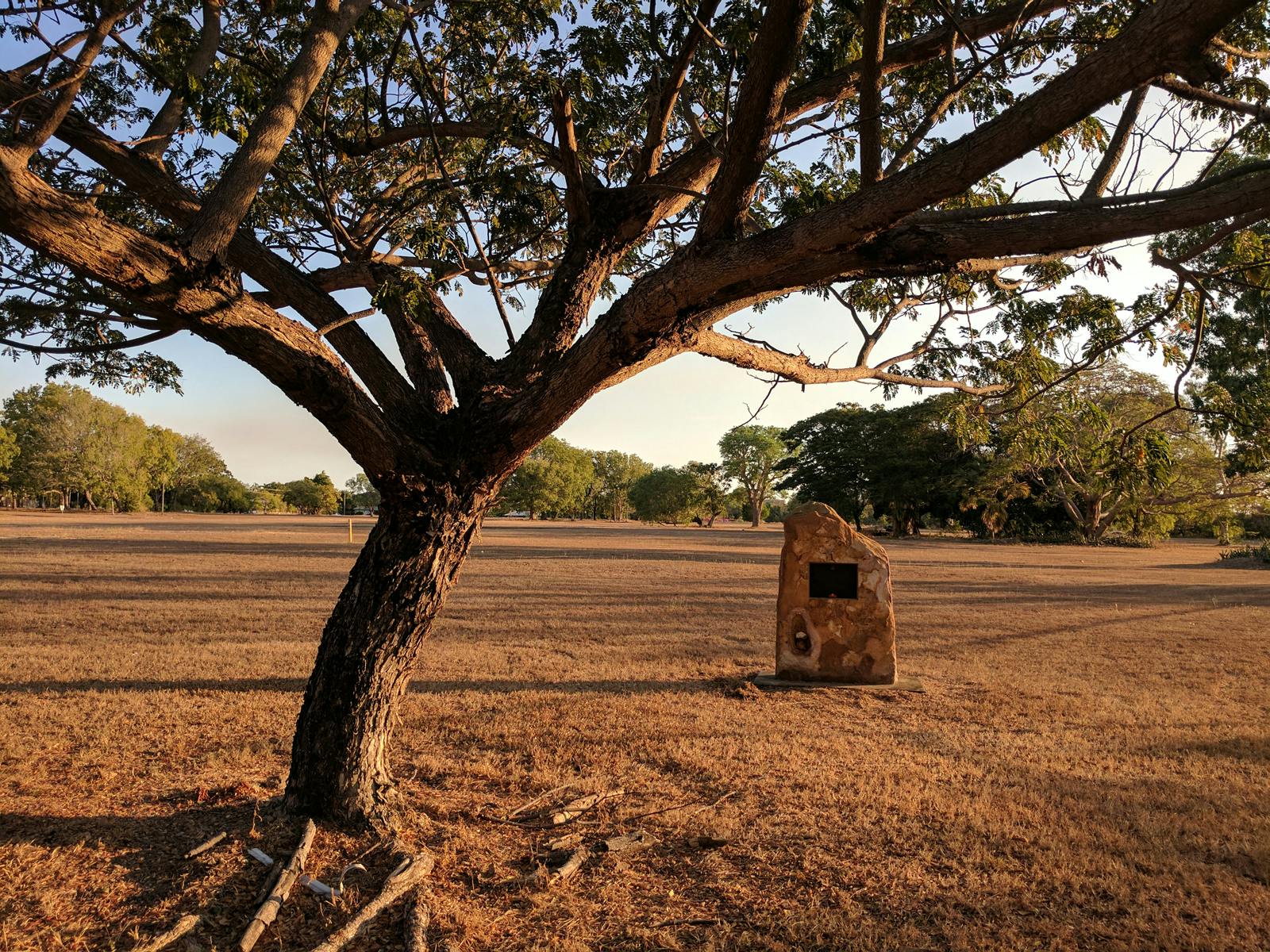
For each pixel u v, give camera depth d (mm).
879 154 3938
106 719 7367
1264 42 4422
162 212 4582
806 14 3145
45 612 13742
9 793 5309
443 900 3971
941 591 20484
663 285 3566
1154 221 2822
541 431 4305
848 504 62875
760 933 3893
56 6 4117
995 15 5023
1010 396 5438
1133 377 27031
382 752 4734
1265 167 2607
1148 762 6656
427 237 4926
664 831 5082
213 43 4582
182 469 104562
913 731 7543
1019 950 3748
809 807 5539
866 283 6383
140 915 3711
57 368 6543
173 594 16594
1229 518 45562
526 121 5285
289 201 5934
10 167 2838
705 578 23250
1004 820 5320
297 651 10805
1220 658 11469
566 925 3912
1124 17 4859
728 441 88188
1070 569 29062
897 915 4086
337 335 4633
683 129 6695
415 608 4562
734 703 8500
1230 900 4262
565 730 7281
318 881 3998
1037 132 2625
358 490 137500
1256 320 4688
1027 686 9516
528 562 27859
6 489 81000
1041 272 5914
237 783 5512
